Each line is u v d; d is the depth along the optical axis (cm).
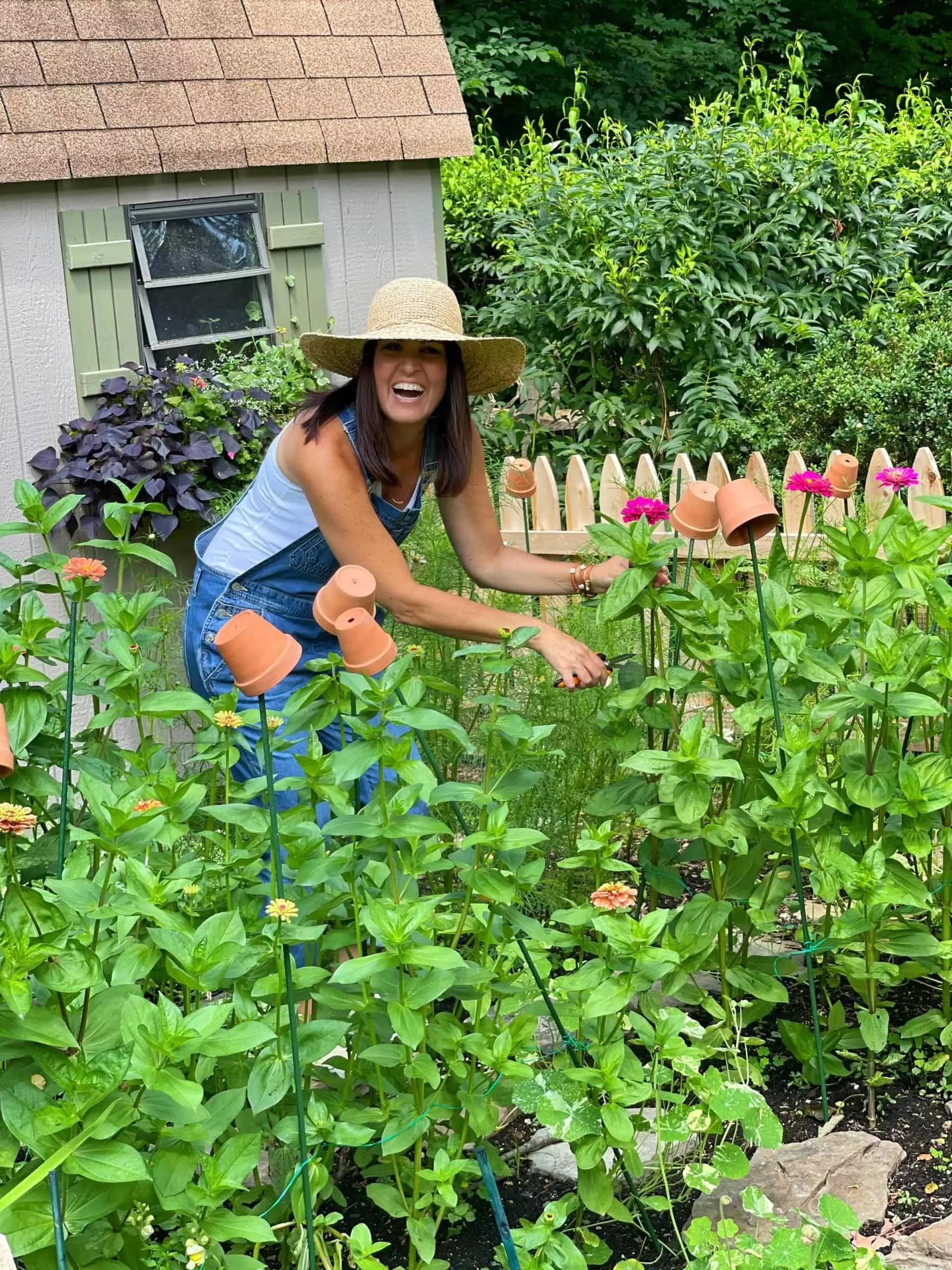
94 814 191
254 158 504
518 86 1181
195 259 504
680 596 262
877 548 266
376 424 298
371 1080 227
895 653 251
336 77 533
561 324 777
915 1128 258
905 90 1464
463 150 559
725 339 757
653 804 274
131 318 486
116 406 472
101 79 473
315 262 538
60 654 244
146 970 192
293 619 321
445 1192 209
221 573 319
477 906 242
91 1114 170
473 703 389
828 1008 295
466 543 336
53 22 468
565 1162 253
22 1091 171
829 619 270
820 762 303
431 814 341
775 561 290
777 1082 275
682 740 240
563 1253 207
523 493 345
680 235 756
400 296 294
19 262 456
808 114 925
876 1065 274
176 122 485
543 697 362
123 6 486
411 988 203
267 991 200
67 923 182
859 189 801
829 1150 247
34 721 222
